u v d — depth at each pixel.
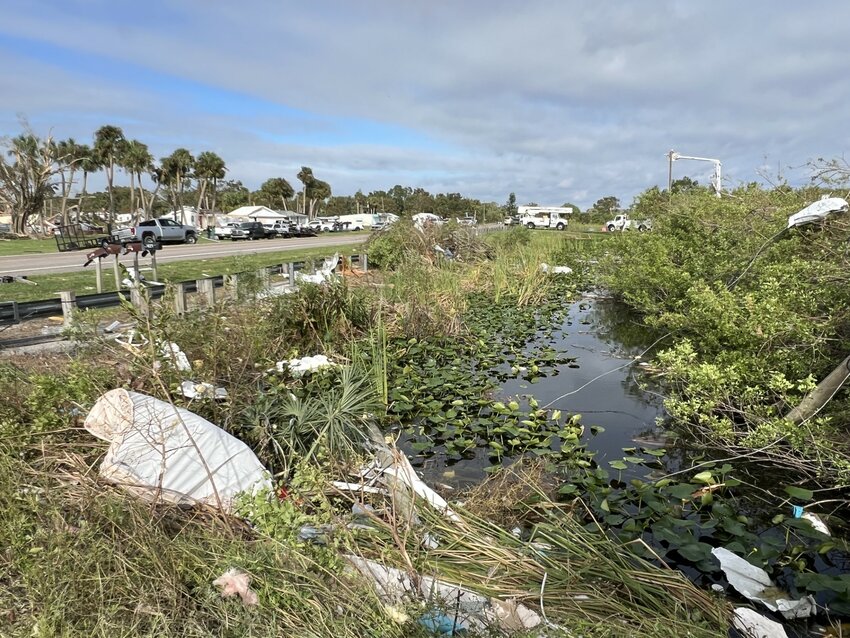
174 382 4.23
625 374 7.08
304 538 2.87
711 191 10.31
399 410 5.36
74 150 50.66
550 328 9.73
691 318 6.15
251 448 3.74
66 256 21.55
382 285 9.84
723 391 4.71
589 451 4.75
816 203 5.42
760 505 3.85
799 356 4.53
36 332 7.69
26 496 2.85
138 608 2.18
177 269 15.74
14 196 44.03
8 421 3.54
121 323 7.22
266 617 2.19
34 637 2.09
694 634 2.27
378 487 3.57
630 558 2.98
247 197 90.75
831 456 3.83
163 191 73.75
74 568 2.34
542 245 19.97
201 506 3.03
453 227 17.84
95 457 3.45
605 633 2.18
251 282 7.50
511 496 3.75
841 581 2.74
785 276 4.95
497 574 2.70
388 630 2.16
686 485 3.82
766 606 2.75
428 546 2.93
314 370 5.65
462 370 7.03
